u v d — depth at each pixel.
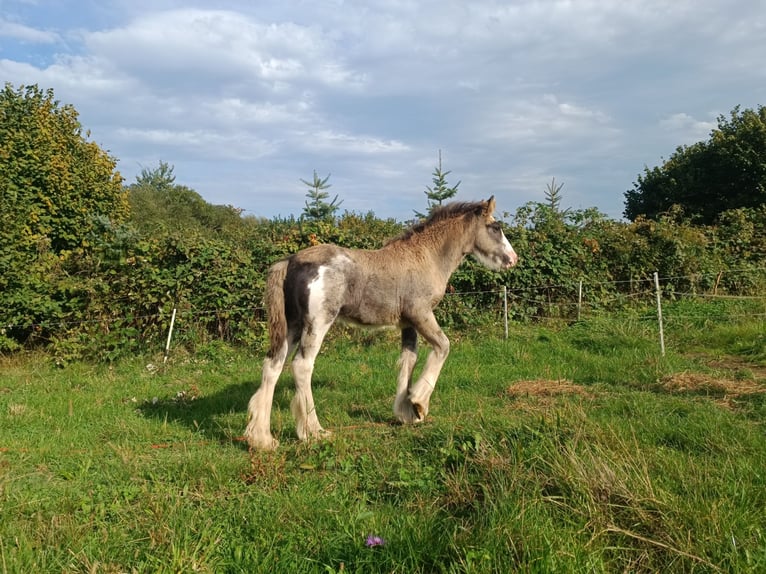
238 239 12.20
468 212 6.34
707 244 14.97
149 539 3.22
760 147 23.64
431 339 5.90
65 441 5.26
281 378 7.94
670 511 3.12
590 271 13.02
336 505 3.70
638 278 13.53
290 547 3.08
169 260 10.06
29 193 12.57
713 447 4.47
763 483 3.63
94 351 9.27
